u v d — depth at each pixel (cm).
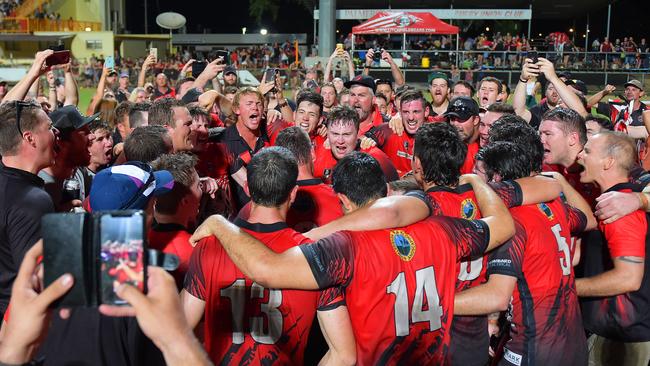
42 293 113
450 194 277
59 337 189
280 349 232
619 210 289
